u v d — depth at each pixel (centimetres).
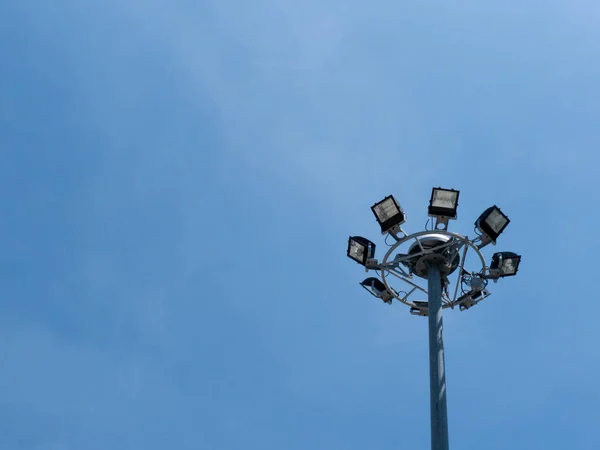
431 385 2055
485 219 2289
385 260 2338
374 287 2450
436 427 1975
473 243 2294
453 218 2300
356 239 2384
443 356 2123
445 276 2336
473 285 2361
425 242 2316
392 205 2311
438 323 2186
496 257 2381
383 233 2330
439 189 2300
